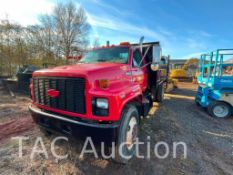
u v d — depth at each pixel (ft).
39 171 8.00
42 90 9.02
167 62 33.45
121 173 8.21
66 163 8.73
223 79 18.66
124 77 9.84
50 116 8.34
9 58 56.13
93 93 7.32
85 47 96.43
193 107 23.44
